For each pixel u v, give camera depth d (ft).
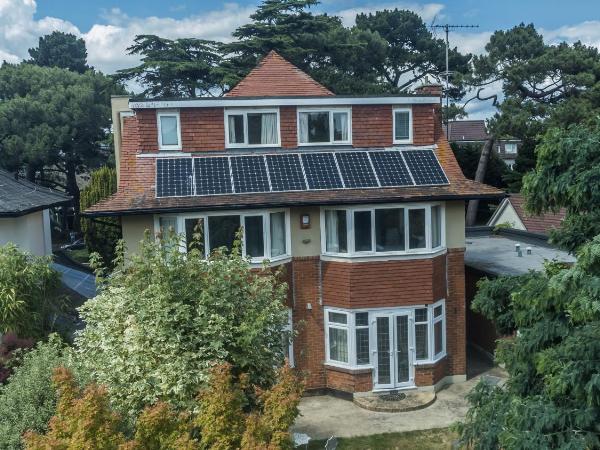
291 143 58.08
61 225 169.78
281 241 54.34
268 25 136.36
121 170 55.06
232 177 54.03
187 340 32.60
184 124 56.34
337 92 139.95
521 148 134.92
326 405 54.03
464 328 57.98
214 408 26.30
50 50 268.82
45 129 152.76
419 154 58.90
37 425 29.68
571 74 113.70
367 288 53.67
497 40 124.57
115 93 171.94
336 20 168.35
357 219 53.36
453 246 56.70
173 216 51.26
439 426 48.91
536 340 27.02
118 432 25.76
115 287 36.29
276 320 36.01
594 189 25.80
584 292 23.40
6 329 45.70
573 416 24.14
